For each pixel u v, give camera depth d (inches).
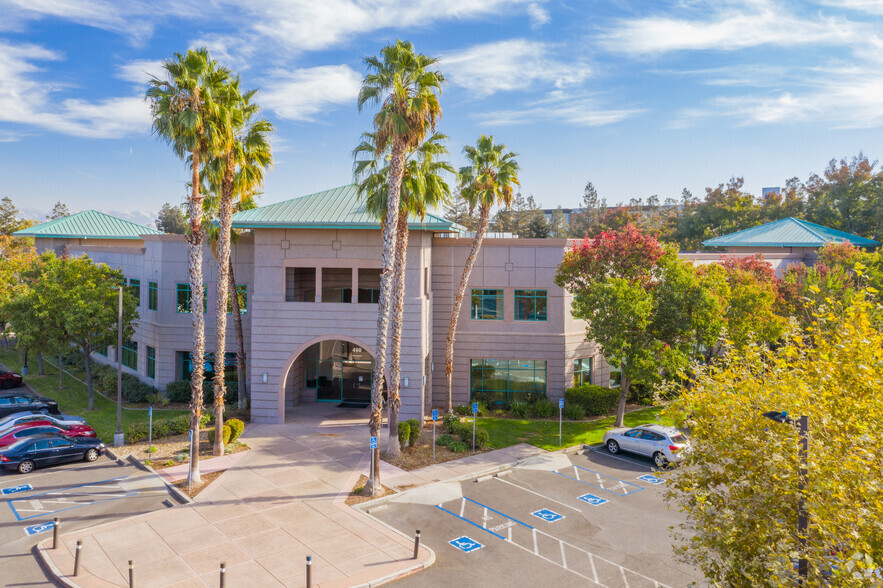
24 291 1499.8
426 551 629.0
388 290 846.5
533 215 4532.5
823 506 311.0
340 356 1341.0
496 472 893.2
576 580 576.7
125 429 1103.6
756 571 341.7
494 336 1310.3
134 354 1565.0
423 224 1083.3
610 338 1056.8
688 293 1066.1
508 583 571.2
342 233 1133.1
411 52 847.7
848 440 343.3
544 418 1230.9
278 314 1133.7
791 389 379.6
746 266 1583.4
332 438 1049.5
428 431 1106.7
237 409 1237.7
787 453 345.4
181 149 823.1
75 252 1988.2
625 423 1192.2
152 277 1438.2
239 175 975.6
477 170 1178.6
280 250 1138.7
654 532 687.7
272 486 818.2
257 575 576.7
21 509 744.3
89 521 706.2
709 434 394.0
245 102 984.3
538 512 746.2
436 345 1325.0
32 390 1486.2
